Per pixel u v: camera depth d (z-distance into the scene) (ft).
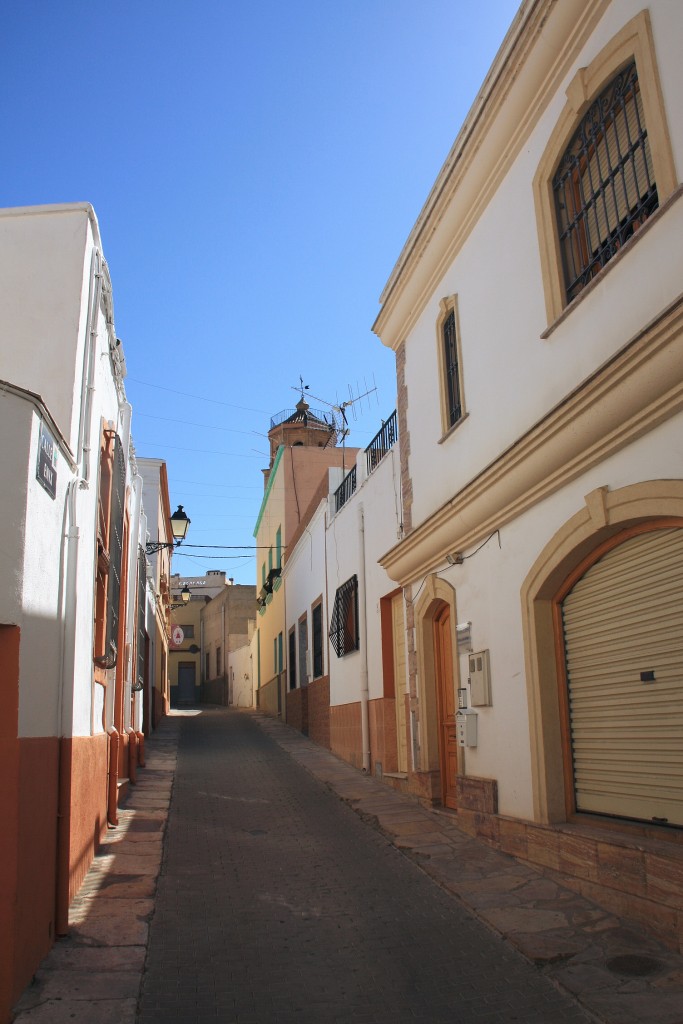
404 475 41.27
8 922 16.25
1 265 25.05
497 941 20.29
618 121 23.47
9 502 17.53
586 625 25.20
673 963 17.99
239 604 137.80
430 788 36.94
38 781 18.54
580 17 24.12
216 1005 16.83
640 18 21.39
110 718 34.73
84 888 24.58
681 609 20.77
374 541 47.98
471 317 32.76
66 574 22.29
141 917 22.06
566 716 25.99
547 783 25.68
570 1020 15.84
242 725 83.20
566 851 23.98
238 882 26.07
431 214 34.78
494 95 28.30
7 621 17.12
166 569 95.50
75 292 25.05
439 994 17.30
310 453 91.40
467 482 32.35
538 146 27.27
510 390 28.96
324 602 62.18
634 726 22.59
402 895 24.49
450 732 36.86
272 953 19.76
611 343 22.66
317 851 30.35
